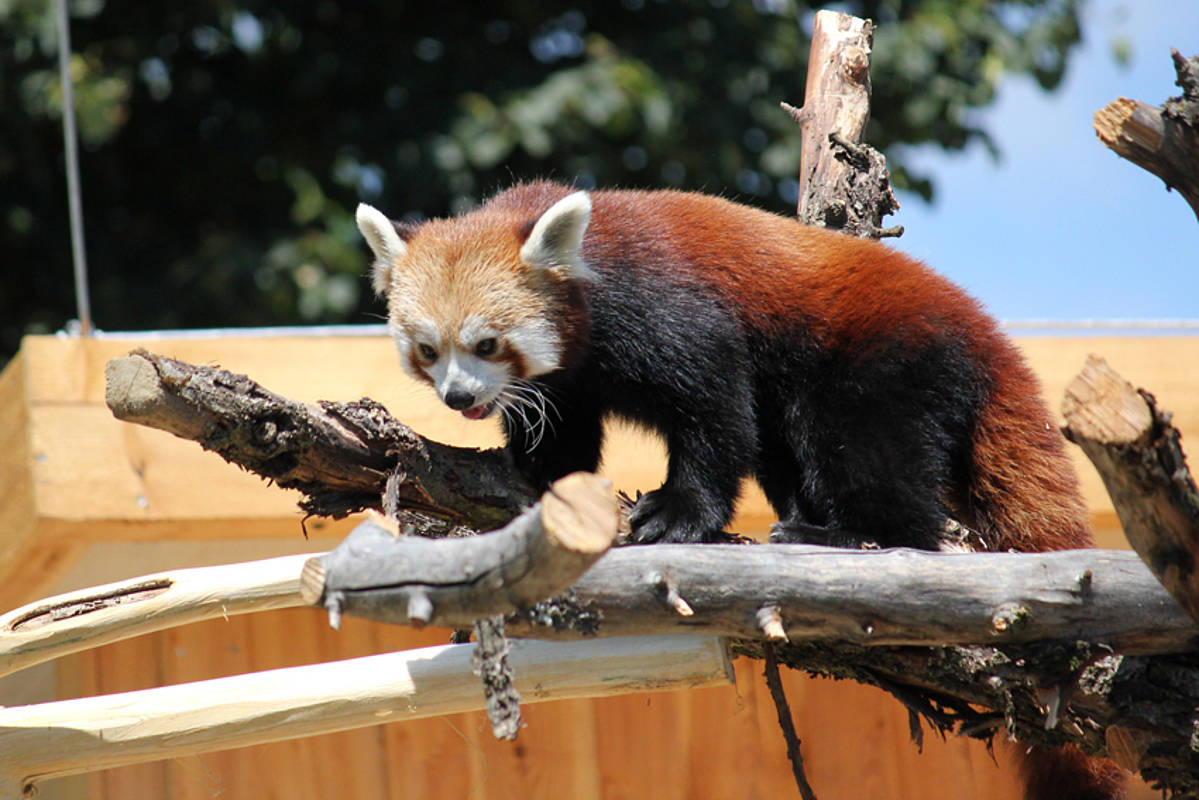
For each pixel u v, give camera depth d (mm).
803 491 8703
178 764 9836
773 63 19109
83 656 9898
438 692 6703
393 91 19156
